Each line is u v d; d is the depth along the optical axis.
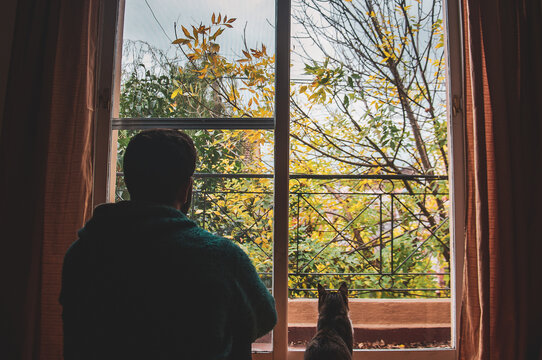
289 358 1.66
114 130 1.79
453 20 1.75
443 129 3.02
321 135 3.23
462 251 1.70
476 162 1.48
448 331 2.29
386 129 3.10
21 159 1.47
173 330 0.58
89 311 0.60
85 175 1.53
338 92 3.02
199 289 0.60
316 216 3.23
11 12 1.67
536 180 1.49
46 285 1.45
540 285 1.46
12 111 1.48
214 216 2.06
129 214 0.65
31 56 1.50
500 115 1.47
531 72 1.53
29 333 1.41
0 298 1.42
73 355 0.60
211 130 1.99
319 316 1.57
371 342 2.24
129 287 0.59
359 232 3.29
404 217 3.17
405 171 3.26
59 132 1.50
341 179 3.21
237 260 0.66
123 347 0.58
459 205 1.72
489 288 1.43
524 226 1.45
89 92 1.55
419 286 3.12
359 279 3.16
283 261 1.68
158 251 0.61
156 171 0.69
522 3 1.54
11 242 1.44
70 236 1.48
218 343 0.59
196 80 1.81
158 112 1.80
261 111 1.81
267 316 0.68
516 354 1.40
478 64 1.50
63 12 1.53
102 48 1.72
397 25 2.93
